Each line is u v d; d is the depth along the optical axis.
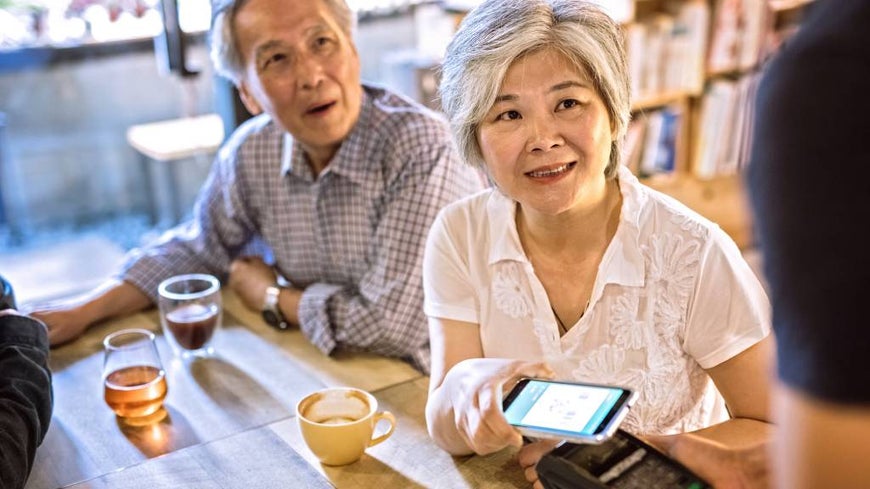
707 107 3.68
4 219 4.12
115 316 1.82
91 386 1.52
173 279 1.67
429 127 1.71
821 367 0.59
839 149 0.58
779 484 0.65
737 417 1.17
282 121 1.70
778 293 0.62
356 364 1.58
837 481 0.60
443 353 1.30
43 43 3.91
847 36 0.58
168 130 3.70
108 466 1.25
